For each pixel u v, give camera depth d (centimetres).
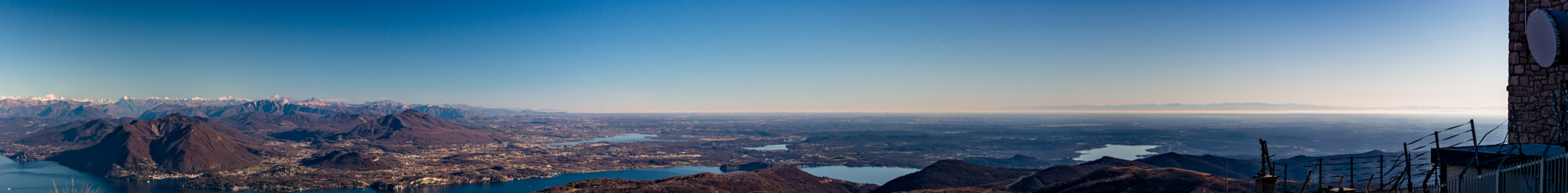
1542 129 2527
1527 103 2595
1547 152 2161
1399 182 2595
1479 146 2375
